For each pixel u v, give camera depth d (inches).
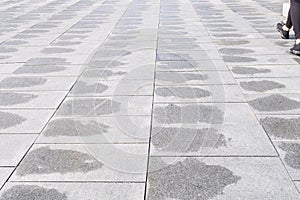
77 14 456.1
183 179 116.0
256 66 228.5
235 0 570.6
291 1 250.2
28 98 184.1
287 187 110.7
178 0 585.6
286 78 205.5
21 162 127.2
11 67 237.3
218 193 108.8
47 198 108.3
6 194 110.2
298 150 130.9
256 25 360.5
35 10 498.0
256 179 114.9
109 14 450.6
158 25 369.4
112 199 107.3
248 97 179.3
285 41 292.5
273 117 157.1
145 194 109.2
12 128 152.3
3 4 570.3
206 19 401.7
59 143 139.5
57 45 294.7
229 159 126.4
